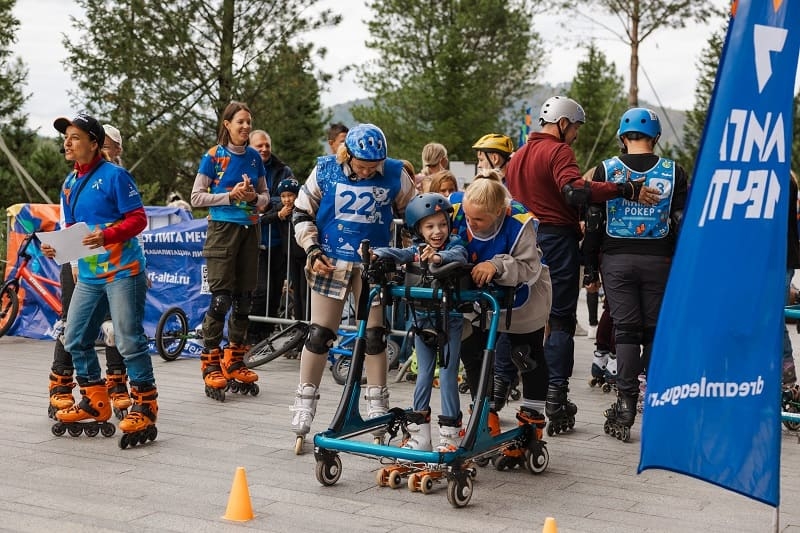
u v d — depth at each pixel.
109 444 5.97
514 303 5.20
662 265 6.23
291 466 5.50
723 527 4.53
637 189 6.09
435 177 7.56
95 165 5.90
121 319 5.86
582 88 50.12
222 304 7.41
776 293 3.73
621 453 6.00
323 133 31.06
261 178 7.78
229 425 6.55
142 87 24.28
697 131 44.75
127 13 24.16
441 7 39.47
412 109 39.00
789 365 6.80
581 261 6.77
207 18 24.53
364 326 5.23
